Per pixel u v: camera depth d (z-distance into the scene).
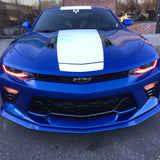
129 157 1.39
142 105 1.50
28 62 1.41
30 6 7.39
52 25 2.37
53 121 1.44
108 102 1.40
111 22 2.45
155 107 1.57
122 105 1.45
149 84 1.47
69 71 1.31
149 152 1.43
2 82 1.48
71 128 1.43
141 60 1.43
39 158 1.40
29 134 1.68
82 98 1.31
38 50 1.54
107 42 1.64
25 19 7.57
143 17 7.41
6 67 1.46
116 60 1.39
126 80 1.36
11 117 1.52
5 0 7.35
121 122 1.44
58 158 1.40
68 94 1.31
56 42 1.66
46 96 1.34
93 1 7.09
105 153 1.44
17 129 1.76
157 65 1.54
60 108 1.40
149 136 1.61
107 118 1.45
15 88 1.42
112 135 1.64
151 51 1.58
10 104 1.53
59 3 7.26
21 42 1.78
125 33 2.01
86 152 1.46
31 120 1.45
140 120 1.49
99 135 1.65
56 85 1.32
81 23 2.38
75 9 2.70
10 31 7.72
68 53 1.44
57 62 1.37
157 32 7.55
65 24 2.37
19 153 1.45
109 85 1.33
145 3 7.24
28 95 1.39
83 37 1.77
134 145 1.51
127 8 7.31
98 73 1.31
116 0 7.17
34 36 1.97
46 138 1.63
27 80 1.38
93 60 1.37
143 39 1.83
